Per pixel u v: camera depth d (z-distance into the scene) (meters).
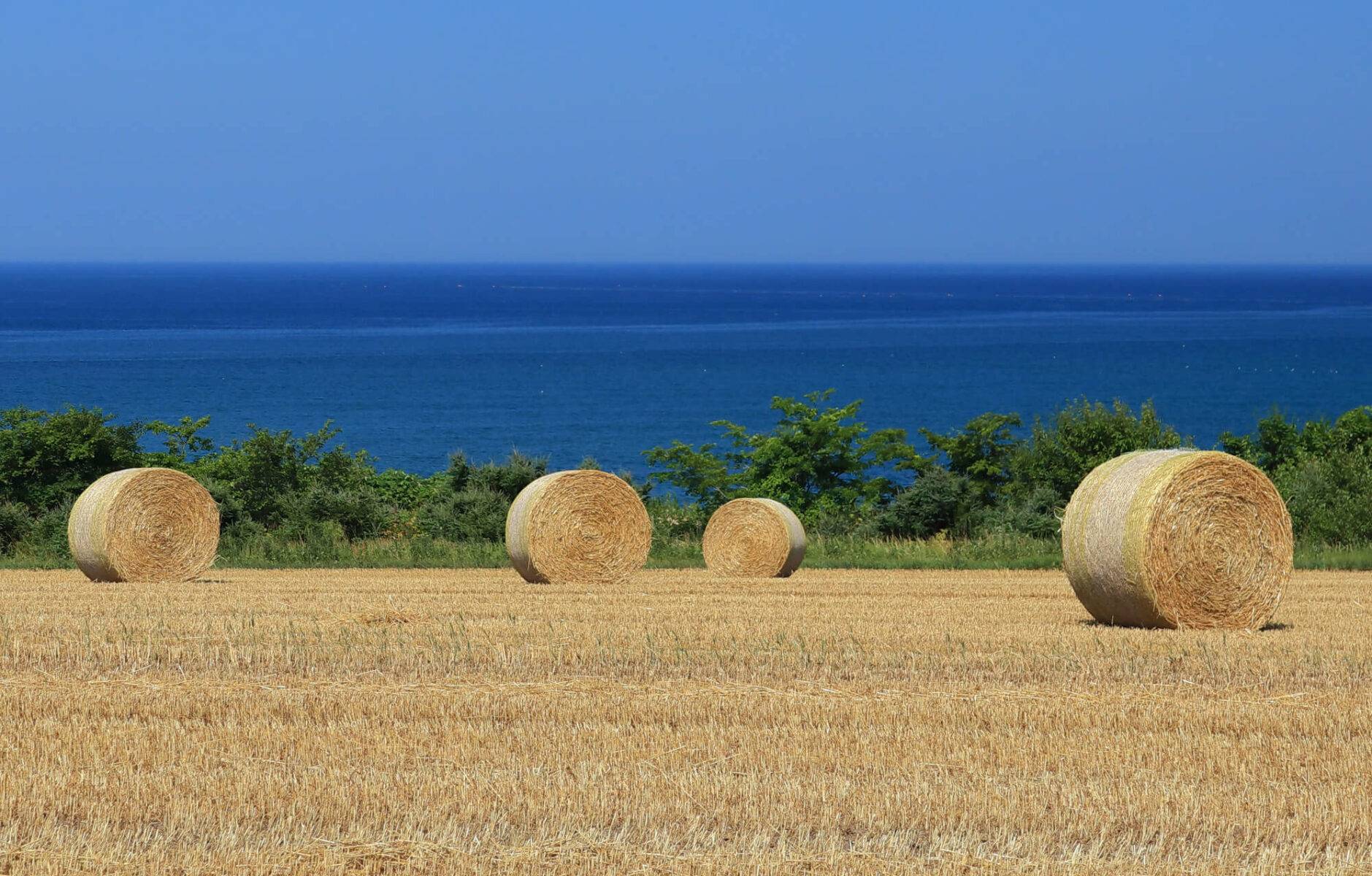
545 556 41.62
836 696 21.34
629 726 19.27
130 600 34.94
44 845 14.14
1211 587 29.52
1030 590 40.19
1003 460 64.19
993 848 14.29
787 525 45.59
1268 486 29.98
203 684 22.08
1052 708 20.31
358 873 13.50
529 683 22.25
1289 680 22.80
